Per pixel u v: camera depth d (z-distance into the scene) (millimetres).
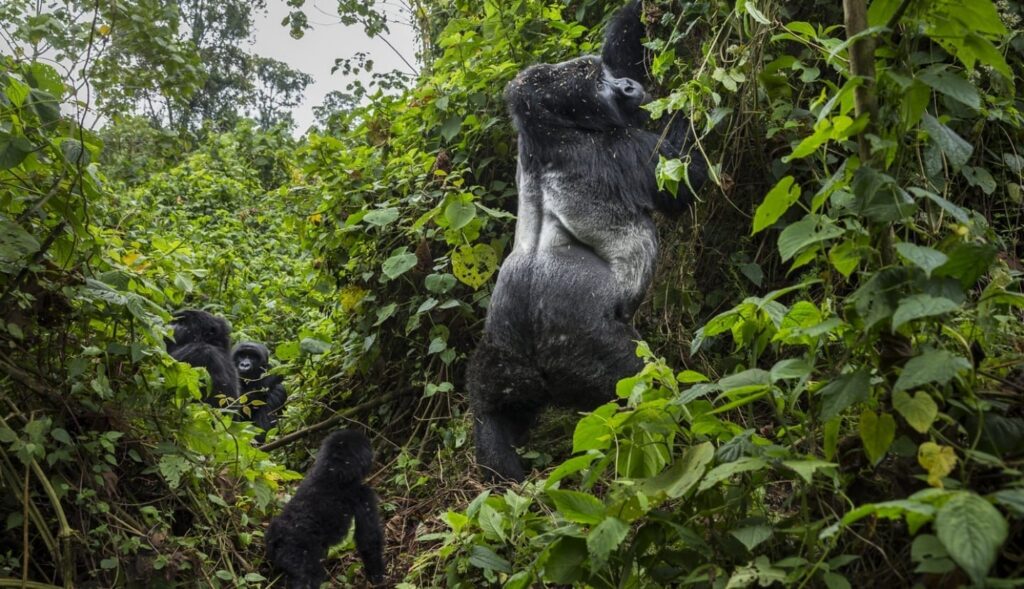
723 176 4453
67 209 3736
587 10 6066
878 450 2324
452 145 5926
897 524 2459
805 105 4621
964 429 2312
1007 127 4418
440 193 5488
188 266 4684
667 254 4895
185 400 4109
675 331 4754
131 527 3719
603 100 4520
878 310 2307
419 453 5129
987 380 2502
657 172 4020
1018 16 4402
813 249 2674
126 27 6469
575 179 4352
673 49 4633
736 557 2596
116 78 6285
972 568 1780
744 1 3986
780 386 3121
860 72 2463
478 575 3643
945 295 2260
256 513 4336
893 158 2418
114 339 3977
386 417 5664
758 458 2471
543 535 2939
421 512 4617
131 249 4473
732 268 4742
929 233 2852
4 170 3553
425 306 5172
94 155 3902
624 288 4254
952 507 1867
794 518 2609
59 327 3824
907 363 2217
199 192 11445
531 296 4223
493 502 3408
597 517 2680
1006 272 3344
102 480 3623
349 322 6098
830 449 2520
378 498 4688
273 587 4016
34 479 3574
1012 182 4480
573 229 4293
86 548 3555
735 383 2607
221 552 3930
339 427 5820
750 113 4457
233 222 10398
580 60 4617
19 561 3488
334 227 6031
